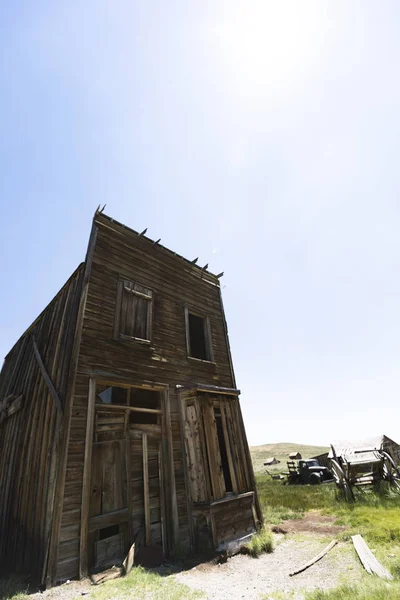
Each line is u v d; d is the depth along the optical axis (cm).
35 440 723
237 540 757
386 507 1038
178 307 1084
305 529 873
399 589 392
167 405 858
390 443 2100
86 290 799
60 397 671
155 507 730
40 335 1004
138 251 1022
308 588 483
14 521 693
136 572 553
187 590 479
